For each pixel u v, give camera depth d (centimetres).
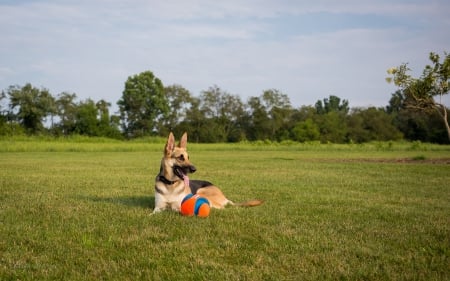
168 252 546
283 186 1268
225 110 10838
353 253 543
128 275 464
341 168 1981
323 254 536
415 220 754
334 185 1295
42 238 617
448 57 2261
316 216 784
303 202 957
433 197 1055
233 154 3891
